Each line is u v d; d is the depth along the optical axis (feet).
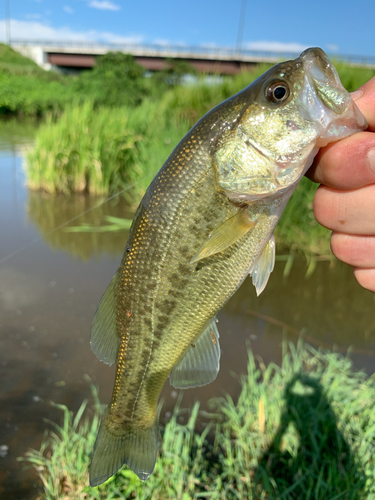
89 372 1.31
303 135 0.59
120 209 3.22
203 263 0.66
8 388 1.22
